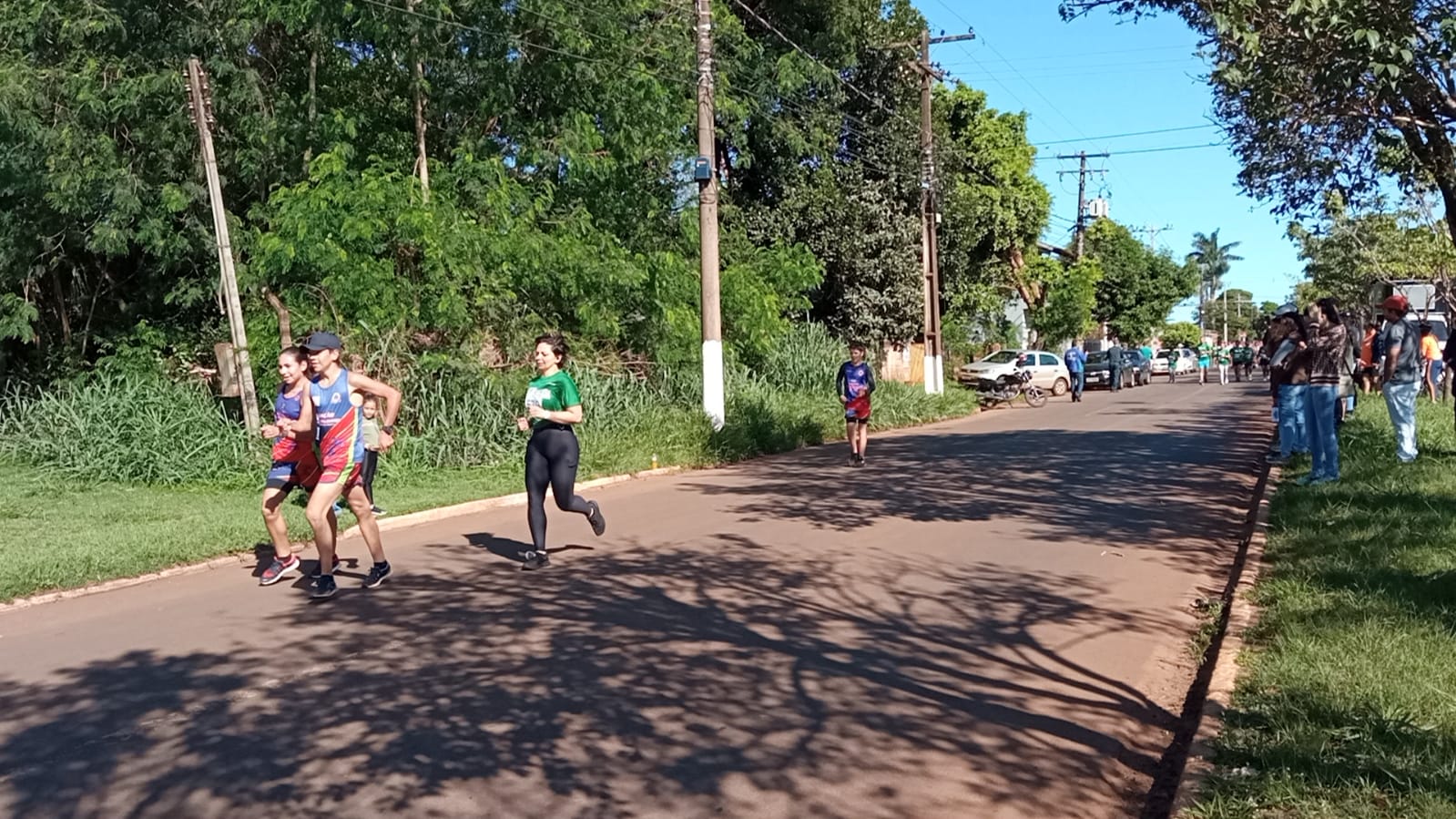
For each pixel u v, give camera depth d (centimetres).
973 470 1505
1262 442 1802
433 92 1994
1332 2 790
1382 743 444
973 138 4128
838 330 3231
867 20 3008
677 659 650
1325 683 514
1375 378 2072
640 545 1015
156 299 2192
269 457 1492
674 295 2134
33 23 1856
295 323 1680
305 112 1961
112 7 1872
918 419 2630
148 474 1463
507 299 1781
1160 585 820
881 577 855
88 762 507
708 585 838
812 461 1741
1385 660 541
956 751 508
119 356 1981
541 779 478
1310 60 869
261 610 796
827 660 643
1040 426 2272
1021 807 450
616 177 2241
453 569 925
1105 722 546
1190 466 1488
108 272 2209
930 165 3098
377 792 466
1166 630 704
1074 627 710
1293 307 1378
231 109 1933
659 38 2355
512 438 1648
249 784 476
